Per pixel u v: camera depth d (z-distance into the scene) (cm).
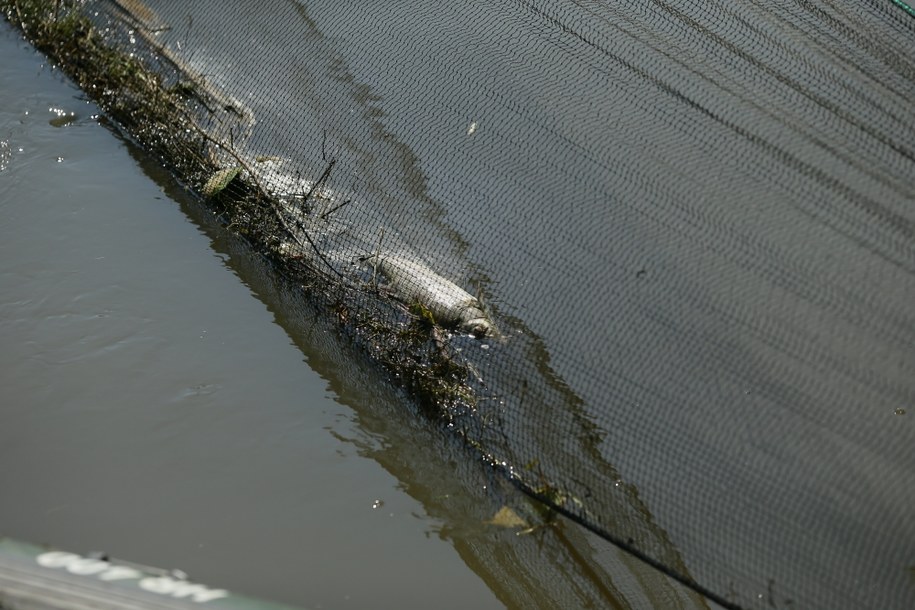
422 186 542
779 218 460
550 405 431
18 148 556
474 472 411
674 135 517
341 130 577
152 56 633
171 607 227
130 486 389
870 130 462
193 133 570
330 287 489
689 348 433
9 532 365
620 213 497
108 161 559
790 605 339
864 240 435
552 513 395
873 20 507
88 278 482
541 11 609
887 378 399
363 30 639
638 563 378
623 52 566
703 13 558
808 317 423
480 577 370
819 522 366
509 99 577
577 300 468
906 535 355
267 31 646
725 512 377
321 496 395
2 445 398
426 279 486
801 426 397
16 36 648
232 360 451
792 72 504
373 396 442
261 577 360
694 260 463
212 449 409
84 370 435
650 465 399
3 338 445
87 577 233
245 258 507
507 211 519
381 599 358
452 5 644
